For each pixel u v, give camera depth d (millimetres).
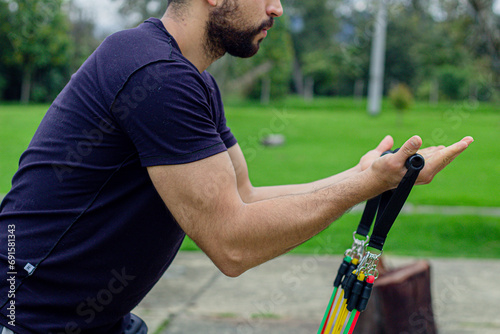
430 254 4773
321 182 1407
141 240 1186
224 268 1116
